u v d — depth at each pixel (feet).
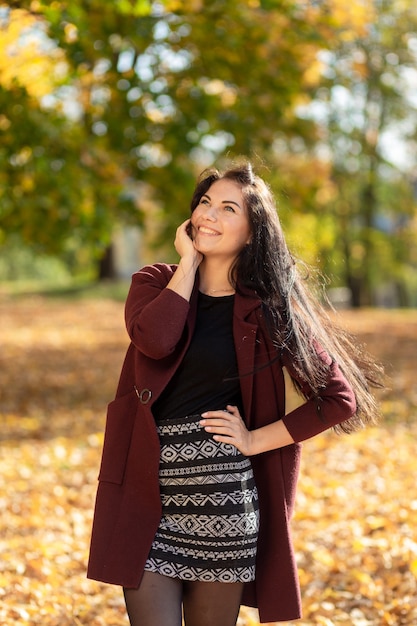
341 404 11.16
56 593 18.40
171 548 10.95
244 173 11.67
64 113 39.81
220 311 11.37
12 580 18.94
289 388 42.91
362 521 22.68
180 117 39.78
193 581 11.30
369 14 42.96
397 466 29.71
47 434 36.14
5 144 34.37
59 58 38.22
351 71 64.13
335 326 12.00
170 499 10.98
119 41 36.83
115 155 39.50
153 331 10.72
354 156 103.76
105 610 17.62
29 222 36.11
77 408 41.96
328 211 106.32
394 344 61.21
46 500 26.13
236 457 11.00
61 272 184.34
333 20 41.09
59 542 21.91
